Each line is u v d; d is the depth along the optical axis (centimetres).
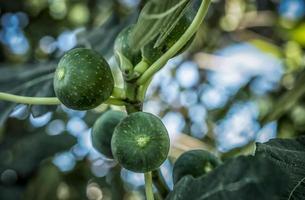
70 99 41
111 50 72
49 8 114
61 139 91
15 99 45
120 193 99
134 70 43
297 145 45
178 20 40
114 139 41
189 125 104
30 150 91
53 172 95
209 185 33
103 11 112
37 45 113
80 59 41
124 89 44
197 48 107
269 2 102
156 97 107
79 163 97
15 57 114
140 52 44
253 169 31
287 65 99
